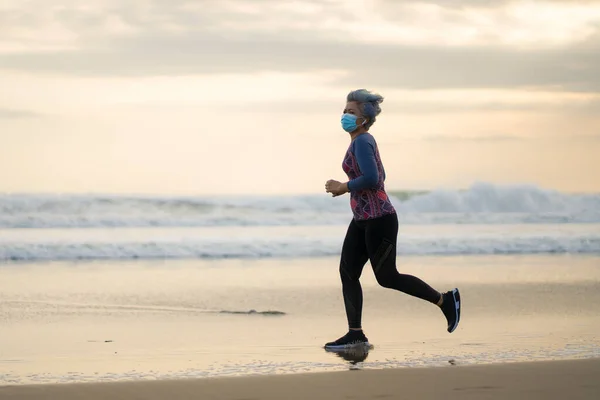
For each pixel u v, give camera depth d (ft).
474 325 27.50
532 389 16.48
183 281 41.22
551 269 47.37
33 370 19.67
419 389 16.53
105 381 17.80
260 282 40.83
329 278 42.83
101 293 36.19
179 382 17.16
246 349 22.89
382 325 27.61
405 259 53.26
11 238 60.44
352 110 23.52
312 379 17.48
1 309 31.17
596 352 21.91
